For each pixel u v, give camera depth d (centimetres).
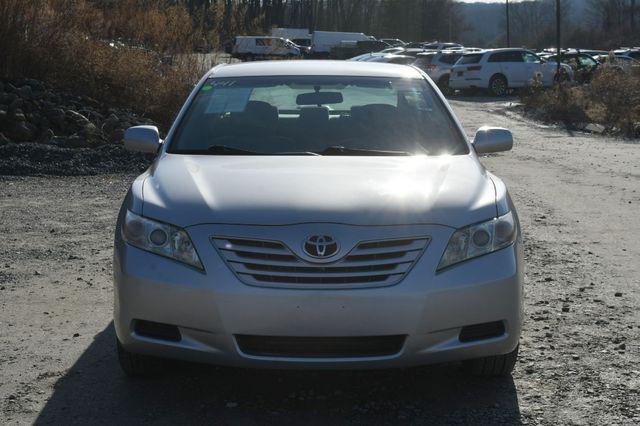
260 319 352
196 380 414
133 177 1079
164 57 1591
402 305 353
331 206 371
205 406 383
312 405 385
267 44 1919
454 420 369
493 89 3109
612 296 571
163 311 362
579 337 483
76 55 1511
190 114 495
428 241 365
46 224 796
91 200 922
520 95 2862
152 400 390
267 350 360
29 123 1259
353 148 461
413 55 3856
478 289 363
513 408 382
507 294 371
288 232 360
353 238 359
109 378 418
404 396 396
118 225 398
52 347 465
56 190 977
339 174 410
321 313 350
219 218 368
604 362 441
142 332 373
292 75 530
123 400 390
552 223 832
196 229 367
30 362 440
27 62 1451
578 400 391
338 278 354
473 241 372
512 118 2252
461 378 418
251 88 516
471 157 459
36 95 1355
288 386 407
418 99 511
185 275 360
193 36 1633
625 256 690
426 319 356
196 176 410
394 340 361
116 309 384
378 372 425
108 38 1612
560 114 2183
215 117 490
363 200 377
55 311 533
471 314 363
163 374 420
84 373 425
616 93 2095
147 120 1420
